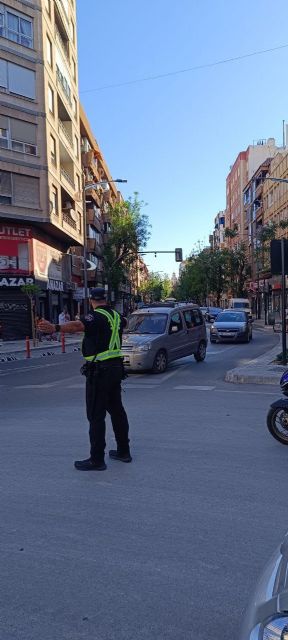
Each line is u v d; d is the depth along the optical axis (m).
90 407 5.89
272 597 1.94
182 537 4.15
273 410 6.98
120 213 54.59
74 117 43.59
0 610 3.19
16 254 31.53
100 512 4.69
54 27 35.44
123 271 56.09
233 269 67.94
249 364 14.95
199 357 17.36
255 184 68.81
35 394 11.77
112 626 3.00
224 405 9.66
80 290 39.34
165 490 5.23
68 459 6.38
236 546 3.98
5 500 5.03
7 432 7.91
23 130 31.23
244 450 6.65
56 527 4.38
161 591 3.36
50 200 32.62
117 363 5.97
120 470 5.90
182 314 16.42
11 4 30.39
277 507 4.76
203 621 3.04
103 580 3.51
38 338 30.23
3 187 30.20
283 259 14.23
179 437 7.33
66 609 3.18
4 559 3.84
